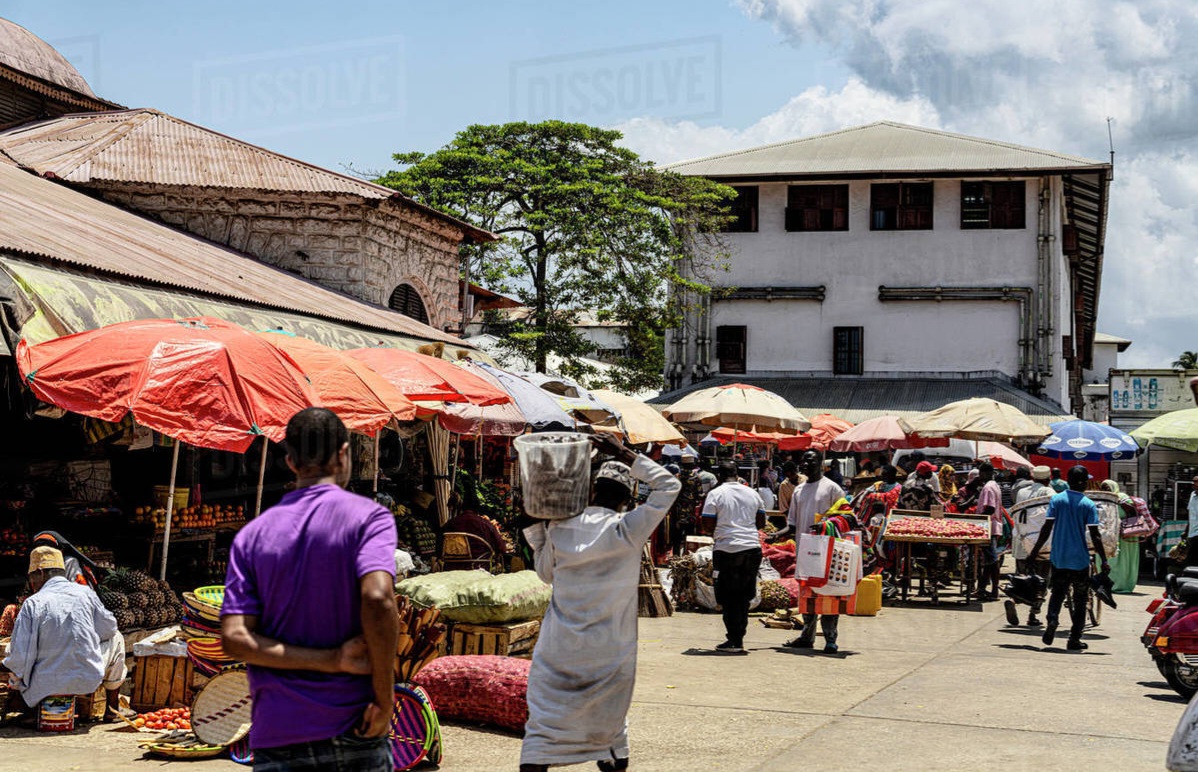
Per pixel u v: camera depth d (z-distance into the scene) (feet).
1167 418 65.72
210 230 66.85
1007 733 26.35
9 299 30.81
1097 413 222.07
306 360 33.55
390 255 70.74
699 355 122.62
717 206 121.49
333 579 12.25
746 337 122.42
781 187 122.31
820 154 125.49
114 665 27.35
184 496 40.91
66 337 29.76
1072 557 40.78
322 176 68.95
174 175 65.92
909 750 24.57
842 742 25.31
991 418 62.69
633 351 138.10
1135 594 63.67
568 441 19.29
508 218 111.45
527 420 47.80
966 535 53.01
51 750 24.38
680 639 42.60
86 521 39.29
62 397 27.71
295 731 12.05
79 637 26.30
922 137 128.77
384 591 12.07
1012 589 47.06
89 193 65.16
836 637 40.81
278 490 51.67
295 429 13.02
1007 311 117.70
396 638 12.23
